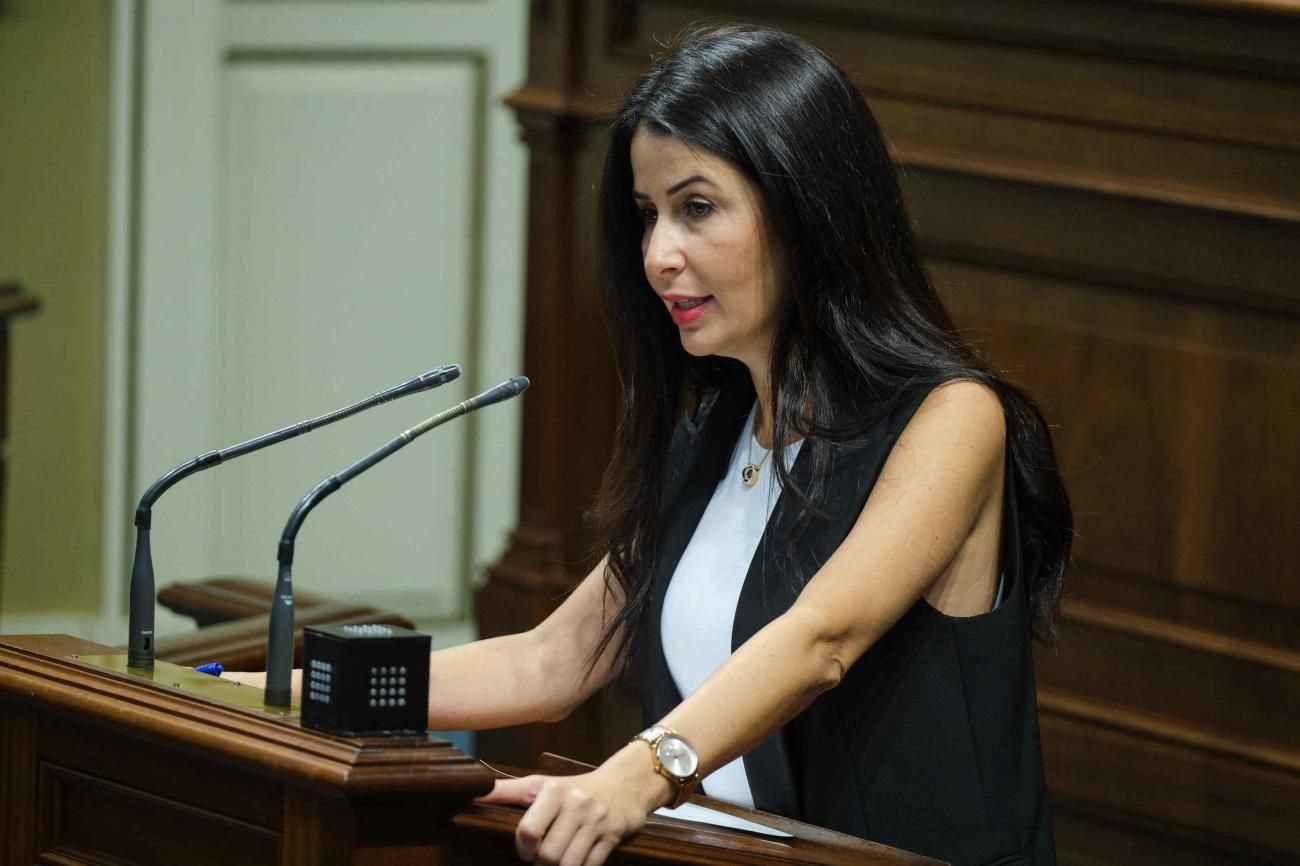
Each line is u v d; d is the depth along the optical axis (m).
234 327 18.98
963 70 11.50
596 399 13.27
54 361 18.47
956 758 7.38
